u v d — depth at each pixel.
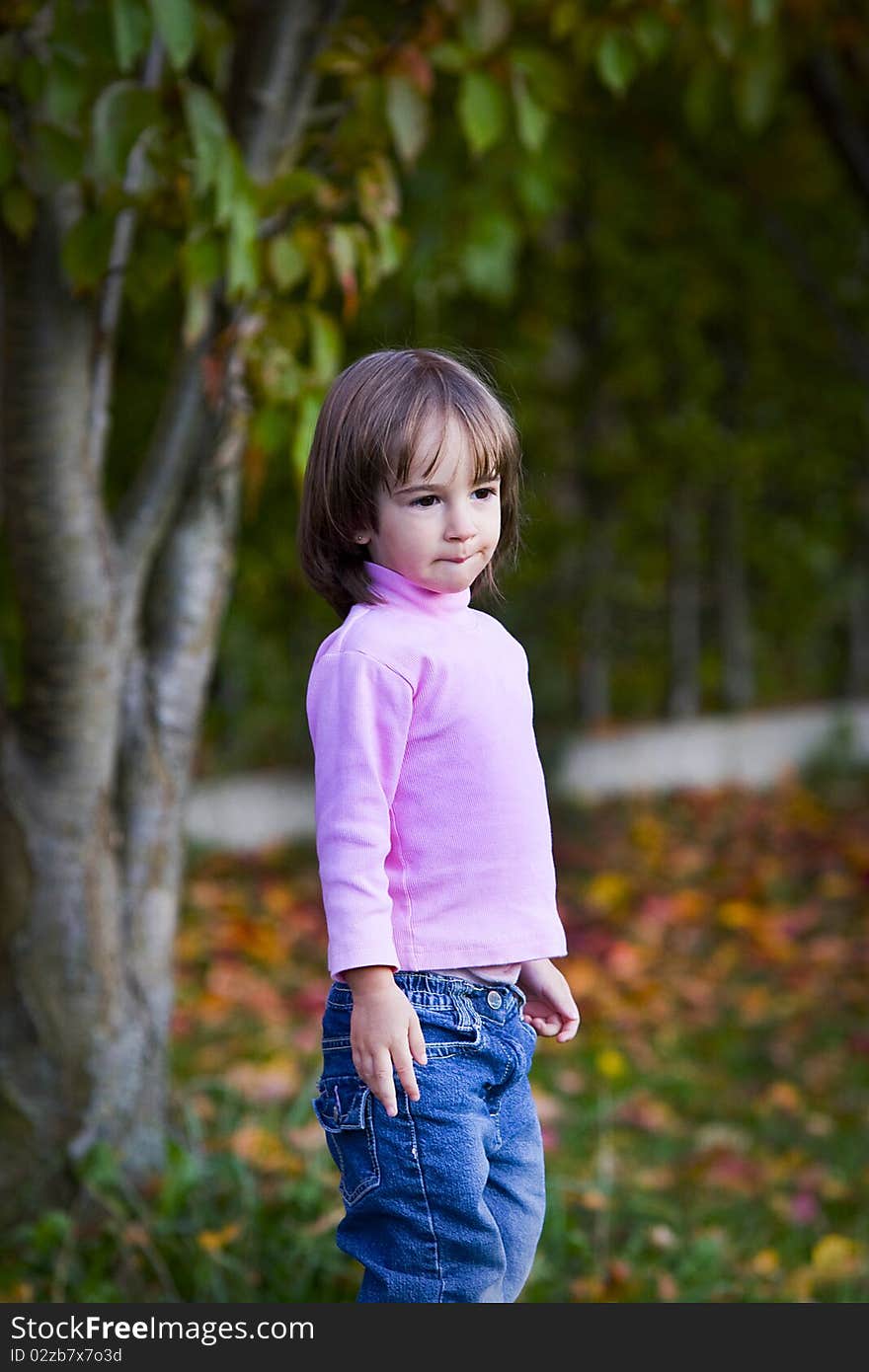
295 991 6.88
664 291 10.73
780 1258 4.14
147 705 4.03
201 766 10.08
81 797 3.87
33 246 3.51
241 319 3.57
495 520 2.39
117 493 8.52
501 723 2.40
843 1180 4.79
